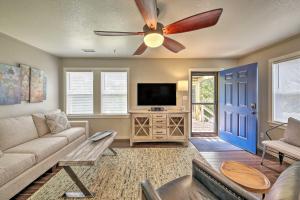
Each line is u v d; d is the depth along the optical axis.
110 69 4.79
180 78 4.84
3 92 2.84
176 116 4.31
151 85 4.74
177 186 1.54
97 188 2.31
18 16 2.26
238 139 4.09
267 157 3.43
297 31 2.78
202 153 3.67
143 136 4.29
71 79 4.81
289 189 0.92
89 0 1.88
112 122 4.84
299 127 2.73
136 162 3.17
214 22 1.82
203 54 4.36
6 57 2.98
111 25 2.54
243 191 1.21
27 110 3.48
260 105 3.88
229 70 4.41
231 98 4.36
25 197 2.13
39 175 2.44
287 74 3.24
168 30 2.02
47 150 2.62
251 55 4.26
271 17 2.29
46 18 2.32
